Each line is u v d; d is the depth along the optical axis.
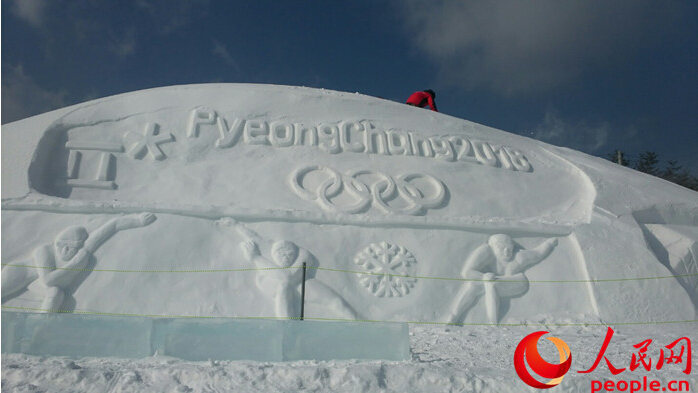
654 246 10.57
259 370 4.53
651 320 8.89
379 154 10.73
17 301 7.39
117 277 7.79
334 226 9.07
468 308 8.66
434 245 9.18
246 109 10.91
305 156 10.30
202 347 5.13
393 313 8.27
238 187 9.52
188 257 8.19
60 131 9.77
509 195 10.72
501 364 5.41
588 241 9.74
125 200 8.95
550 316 8.78
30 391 3.99
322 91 12.39
